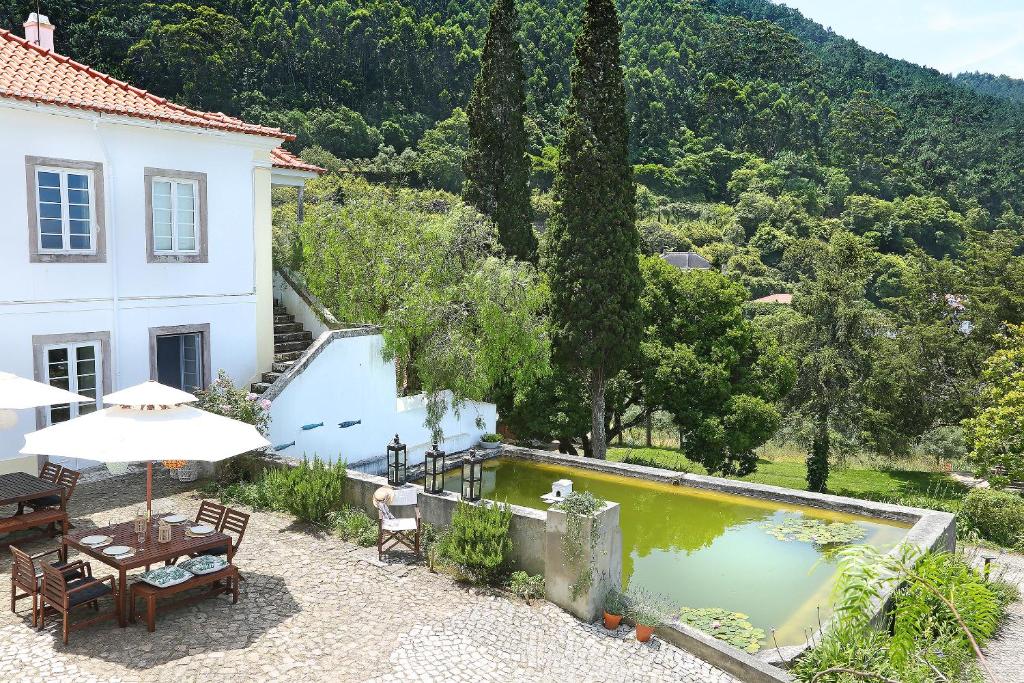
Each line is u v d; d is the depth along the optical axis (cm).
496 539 1029
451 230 1934
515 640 877
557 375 2266
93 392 1427
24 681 707
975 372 3400
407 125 11475
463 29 13475
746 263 9556
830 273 3288
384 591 978
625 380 2619
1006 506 2091
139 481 1379
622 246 2147
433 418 1827
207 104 9112
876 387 3203
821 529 1461
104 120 1377
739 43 17762
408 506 1214
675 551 1336
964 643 913
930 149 15175
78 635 808
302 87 11094
